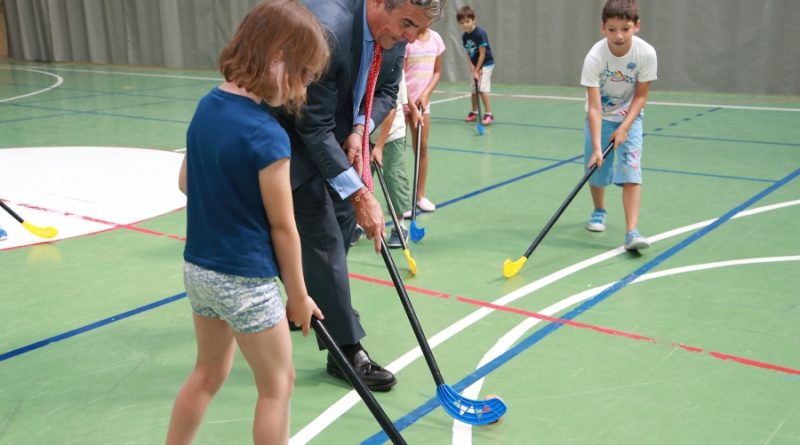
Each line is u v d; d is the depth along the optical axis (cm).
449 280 371
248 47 168
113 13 1611
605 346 294
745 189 531
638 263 388
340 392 266
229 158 171
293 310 190
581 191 547
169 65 1544
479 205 514
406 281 371
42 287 367
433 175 605
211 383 199
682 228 445
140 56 1599
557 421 242
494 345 298
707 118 829
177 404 198
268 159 170
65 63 1698
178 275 383
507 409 250
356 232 428
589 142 428
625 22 383
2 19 1834
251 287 179
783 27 966
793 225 443
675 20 1027
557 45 1131
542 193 543
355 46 241
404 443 199
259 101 176
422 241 436
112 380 275
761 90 998
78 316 332
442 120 881
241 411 253
